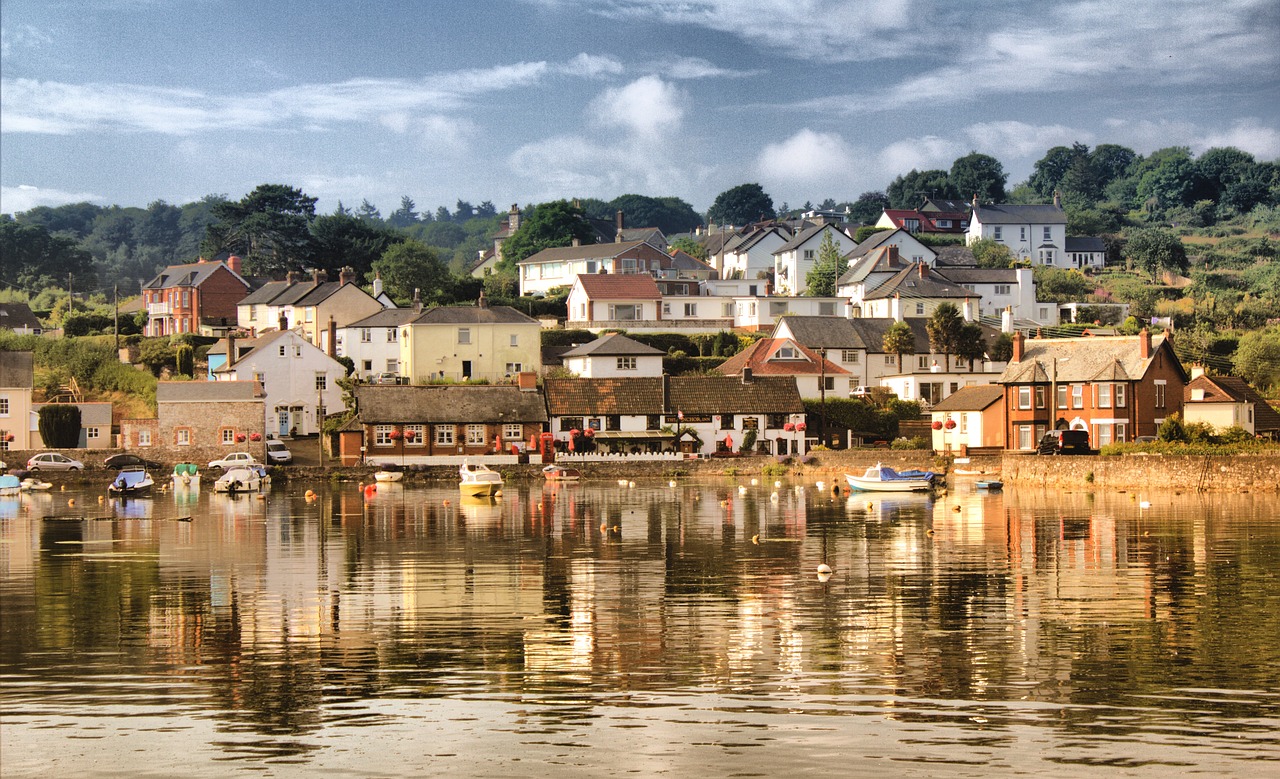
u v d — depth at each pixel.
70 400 137.38
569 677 36.84
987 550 61.81
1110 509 82.50
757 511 84.56
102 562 59.81
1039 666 37.69
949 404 130.12
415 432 126.00
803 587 51.06
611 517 80.81
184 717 33.50
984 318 182.50
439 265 194.62
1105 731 31.95
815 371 143.75
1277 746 30.86
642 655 39.28
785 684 36.00
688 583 52.38
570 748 31.08
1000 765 29.80
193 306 189.62
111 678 37.09
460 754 30.77
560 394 131.75
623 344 144.50
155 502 95.62
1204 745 30.94
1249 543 63.41
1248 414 117.31
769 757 30.38
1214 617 44.25
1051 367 124.06
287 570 56.81
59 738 31.95
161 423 121.19
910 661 38.31
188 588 51.88
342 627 43.59
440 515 83.00
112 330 182.00
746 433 133.00
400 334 153.62
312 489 109.62
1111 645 40.12
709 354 162.12
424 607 47.22
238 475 107.00
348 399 135.00
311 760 30.48
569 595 49.59
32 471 114.88
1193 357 153.88
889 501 92.12
